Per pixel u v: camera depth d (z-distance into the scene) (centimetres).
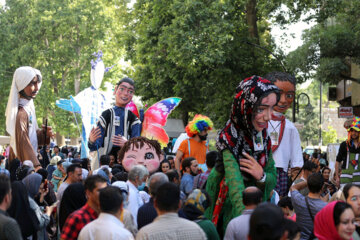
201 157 1271
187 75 3108
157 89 3400
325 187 1001
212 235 589
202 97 3306
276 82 894
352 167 1173
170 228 520
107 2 5662
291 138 915
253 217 399
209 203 605
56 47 5675
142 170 787
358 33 2408
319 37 2422
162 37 2909
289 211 816
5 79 5784
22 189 737
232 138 679
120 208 570
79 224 622
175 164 1268
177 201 532
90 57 5603
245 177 691
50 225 947
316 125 7775
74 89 6056
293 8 2705
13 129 1524
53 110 5512
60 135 6091
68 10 5562
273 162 711
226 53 2825
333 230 552
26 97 1566
